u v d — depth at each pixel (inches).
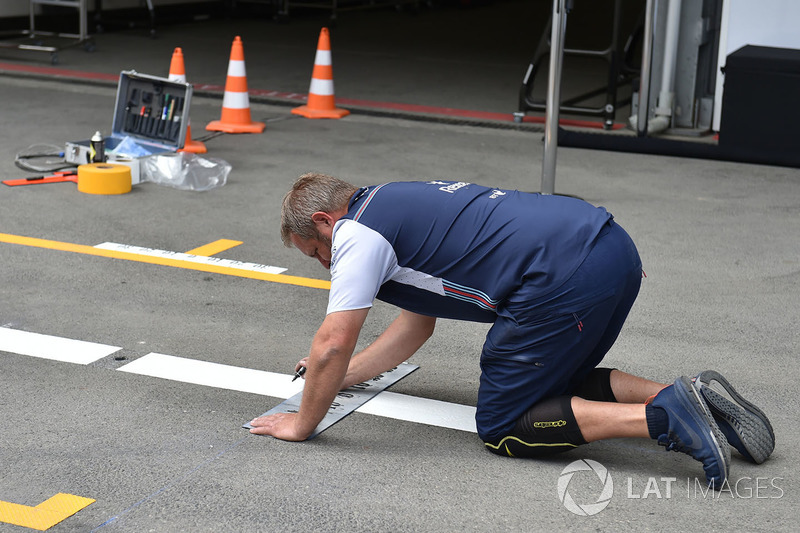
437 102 405.1
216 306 177.8
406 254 117.4
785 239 230.1
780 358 160.4
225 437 128.5
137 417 133.3
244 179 273.1
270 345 160.4
